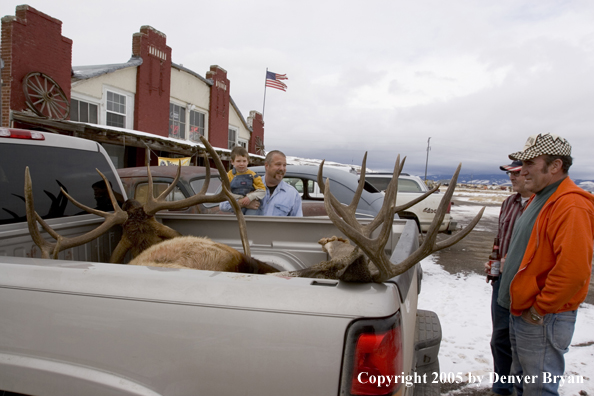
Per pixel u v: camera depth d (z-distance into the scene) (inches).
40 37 416.8
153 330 60.4
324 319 56.2
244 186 161.3
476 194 1908.2
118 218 110.6
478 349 152.9
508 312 121.1
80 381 62.4
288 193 166.2
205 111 711.7
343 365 55.5
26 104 402.9
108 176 126.8
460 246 385.4
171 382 60.1
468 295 219.5
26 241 96.9
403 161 62.3
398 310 58.1
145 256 97.9
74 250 110.6
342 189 229.5
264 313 57.6
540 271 90.7
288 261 128.2
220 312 58.7
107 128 398.6
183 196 233.3
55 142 108.7
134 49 554.3
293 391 56.6
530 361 94.7
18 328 65.2
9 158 96.3
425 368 89.0
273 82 936.3
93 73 484.4
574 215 84.5
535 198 99.0
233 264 99.1
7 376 65.2
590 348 154.6
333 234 131.3
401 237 94.4
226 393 58.6
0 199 92.7
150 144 454.3
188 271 64.4
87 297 62.9
